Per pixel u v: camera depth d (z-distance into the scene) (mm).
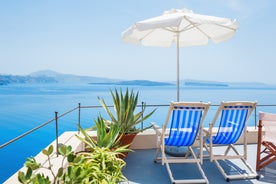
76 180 2104
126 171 3605
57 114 3256
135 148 4613
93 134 4426
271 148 3516
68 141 3871
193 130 3424
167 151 4402
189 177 3408
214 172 3590
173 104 3178
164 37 5652
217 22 3672
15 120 27500
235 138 3611
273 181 3281
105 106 4203
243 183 3225
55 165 2863
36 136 19359
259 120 3564
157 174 3508
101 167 2869
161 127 3742
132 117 4055
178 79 5258
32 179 1971
